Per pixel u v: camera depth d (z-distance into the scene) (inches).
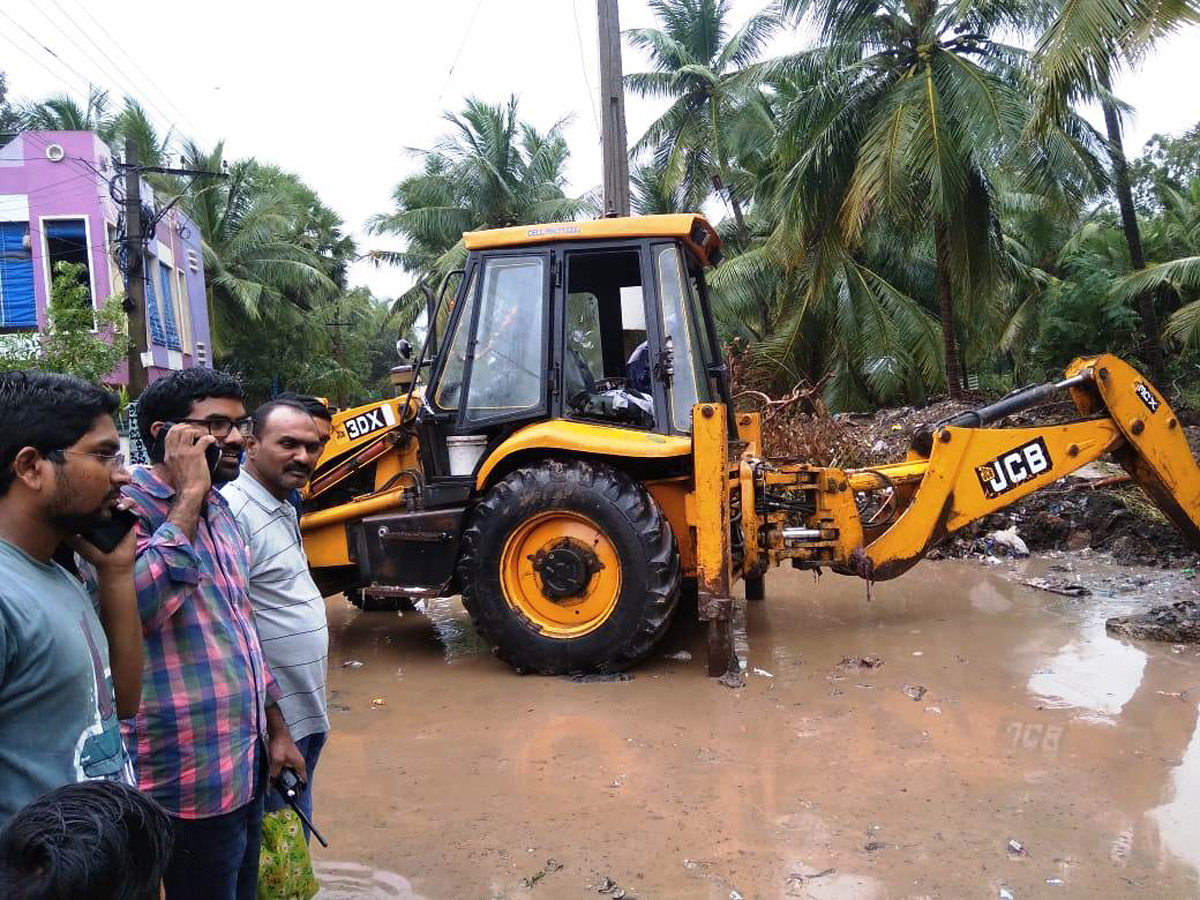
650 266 214.2
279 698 100.4
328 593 252.8
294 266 1139.3
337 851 128.4
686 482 218.5
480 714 184.4
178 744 81.6
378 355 1972.2
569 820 136.0
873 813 134.5
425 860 125.4
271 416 101.7
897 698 182.1
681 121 857.5
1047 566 298.5
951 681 191.2
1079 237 862.5
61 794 48.1
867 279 737.6
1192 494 230.2
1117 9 313.9
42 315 681.6
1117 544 307.0
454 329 226.8
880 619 243.6
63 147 682.2
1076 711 171.8
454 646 239.5
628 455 201.5
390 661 227.1
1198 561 284.0
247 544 98.8
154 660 81.1
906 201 532.7
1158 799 135.8
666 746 162.9
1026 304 868.6
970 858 121.0
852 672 199.5
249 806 88.0
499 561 207.6
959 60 544.4
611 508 200.8
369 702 194.9
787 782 146.0
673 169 844.0
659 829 132.1
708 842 127.8
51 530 63.9
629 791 145.1
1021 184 546.6
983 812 133.6
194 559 80.7
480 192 980.6
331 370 1352.1
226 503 93.2
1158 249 773.9
